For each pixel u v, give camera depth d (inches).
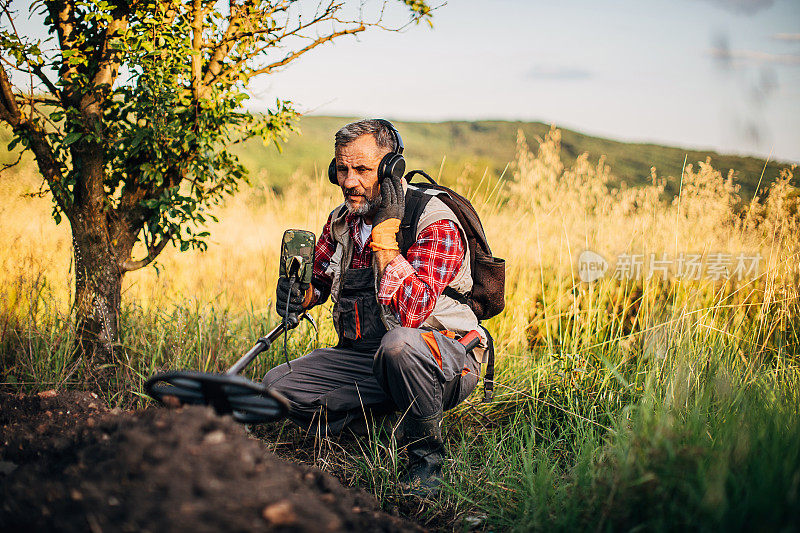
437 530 99.3
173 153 134.4
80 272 139.1
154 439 74.5
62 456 88.5
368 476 112.7
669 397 111.2
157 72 125.6
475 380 120.9
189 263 198.7
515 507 101.3
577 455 111.7
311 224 203.9
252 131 139.8
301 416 124.6
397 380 107.7
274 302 187.3
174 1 128.6
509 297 185.0
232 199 223.0
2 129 152.4
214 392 96.5
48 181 135.0
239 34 135.9
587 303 174.2
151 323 153.2
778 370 135.9
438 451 113.0
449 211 115.9
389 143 114.8
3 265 154.1
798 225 167.0
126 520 65.4
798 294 165.6
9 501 75.0
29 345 135.7
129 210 140.4
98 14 123.6
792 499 70.6
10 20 124.5
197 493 67.4
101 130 130.8
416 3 131.1
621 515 78.7
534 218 195.8
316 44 137.3
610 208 190.9
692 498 75.7
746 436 88.6
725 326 150.9
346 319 123.0
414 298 109.1
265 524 65.5
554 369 152.6
